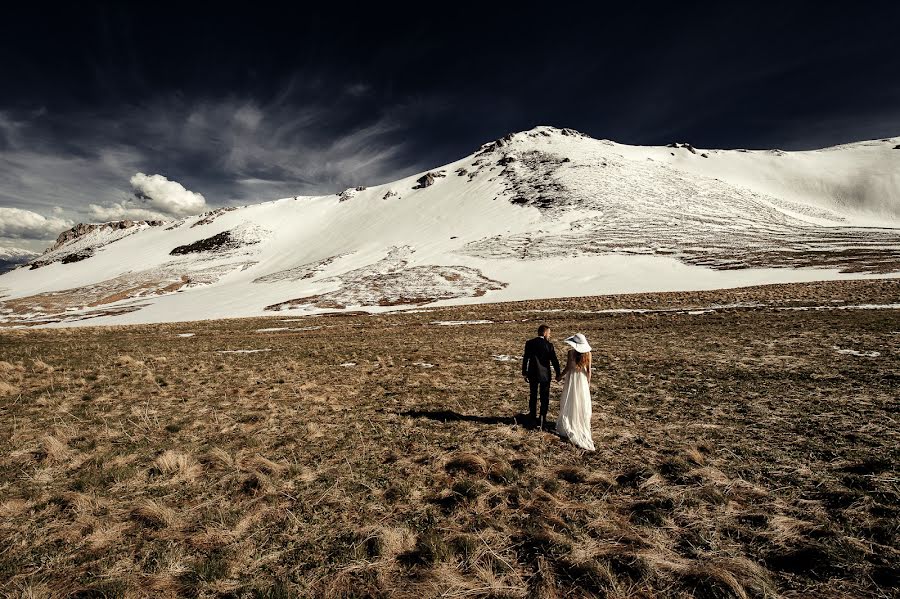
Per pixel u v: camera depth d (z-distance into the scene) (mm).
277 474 5898
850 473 5320
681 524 4465
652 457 6234
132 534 4457
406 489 5367
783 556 3816
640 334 21562
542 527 4422
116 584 3609
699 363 13219
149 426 8180
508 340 21781
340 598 3510
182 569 3861
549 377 7762
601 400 9695
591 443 6801
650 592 3482
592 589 3561
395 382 12156
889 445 6176
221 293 76438
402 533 4402
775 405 8523
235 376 13258
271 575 3799
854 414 7648
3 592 3592
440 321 35562
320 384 12094
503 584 3664
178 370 14281
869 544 3914
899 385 9328
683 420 7953
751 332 19250
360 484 5566
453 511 4836
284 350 19922
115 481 5727
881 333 16203
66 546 4258
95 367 14688
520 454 6547
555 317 33781
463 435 7496
